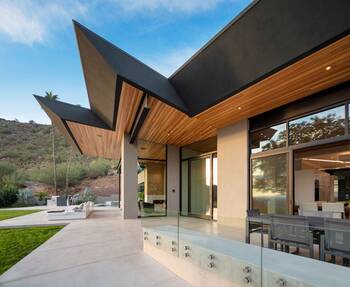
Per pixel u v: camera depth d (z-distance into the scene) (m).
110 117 8.41
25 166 36.84
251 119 7.11
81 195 24.17
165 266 4.06
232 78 5.01
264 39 4.07
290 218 3.46
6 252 5.04
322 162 7.42
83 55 5.81
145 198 11.43
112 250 5.07
